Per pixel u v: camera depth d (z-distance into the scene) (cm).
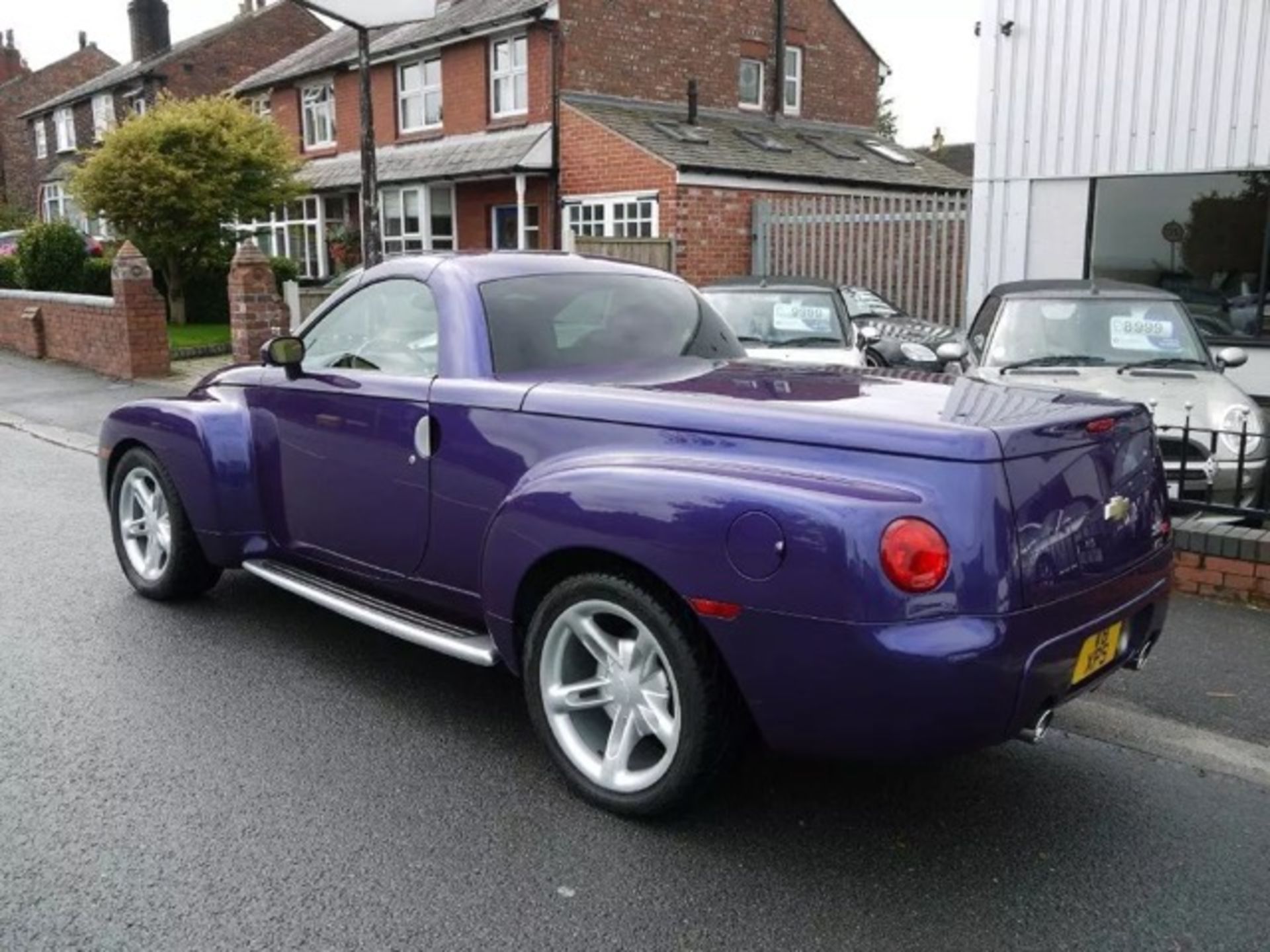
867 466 285
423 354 402
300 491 448
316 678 443
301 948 269
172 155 1730
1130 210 1119
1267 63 1014
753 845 317
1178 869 304
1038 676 279
